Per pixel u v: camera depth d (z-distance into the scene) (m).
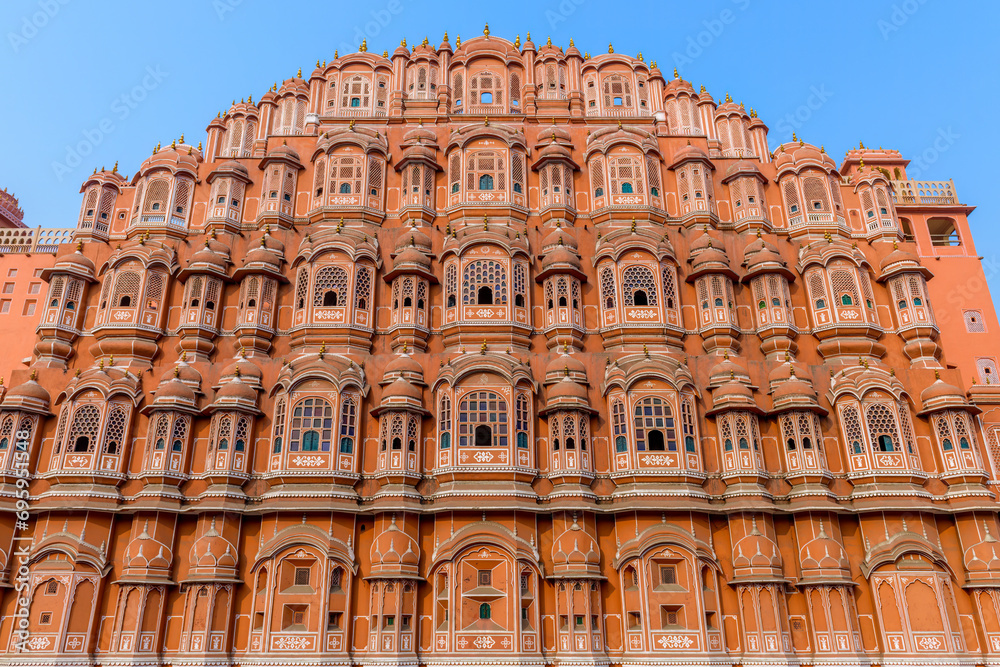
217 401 29.91
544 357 32.00
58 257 33.97
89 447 29.33
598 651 26.81
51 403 30.70
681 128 41.56
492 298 33.03
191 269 33.09
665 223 36.44
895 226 37.22
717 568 28.22
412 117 39.09
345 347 32.09
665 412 30.36
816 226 36.66
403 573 27.28
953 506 29.38
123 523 28.73
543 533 28.69
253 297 32.94
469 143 37.16
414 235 34.34
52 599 26.95
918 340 33.28
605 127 39.22
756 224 36.31
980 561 28.20
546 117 39.22
